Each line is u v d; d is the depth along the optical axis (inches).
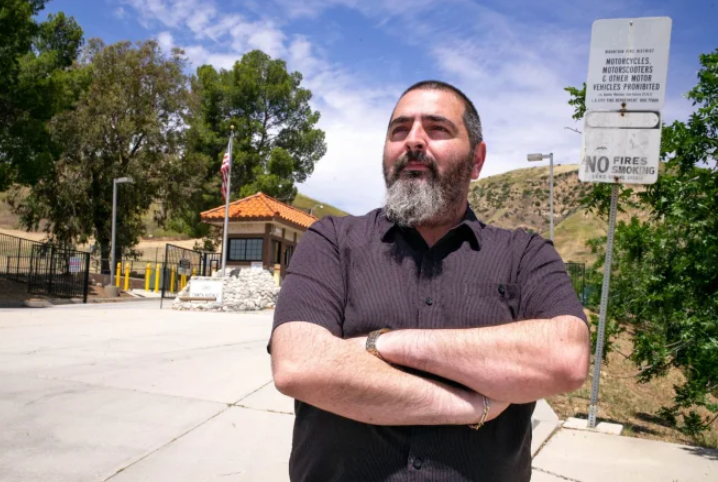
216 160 1763.0
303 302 75.3
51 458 148.9
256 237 919.7
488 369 66.9
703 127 236.2
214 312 708.7
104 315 560.7
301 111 1951.3
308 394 67.9
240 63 1827.0
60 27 1401.3
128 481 138.2
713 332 226.5
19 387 214.5
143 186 1473.9
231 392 224.7
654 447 180.9
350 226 82.0
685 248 245.8
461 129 81.9
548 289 74.8
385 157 84.4
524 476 75.8
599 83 186.2
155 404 203.0
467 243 78.0
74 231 1424.7
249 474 146.3
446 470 66.9
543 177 4881.9
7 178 917.8
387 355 69.1
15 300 820.6
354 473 69.5
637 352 277.0
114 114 1453.0
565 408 263.7
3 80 844.0
